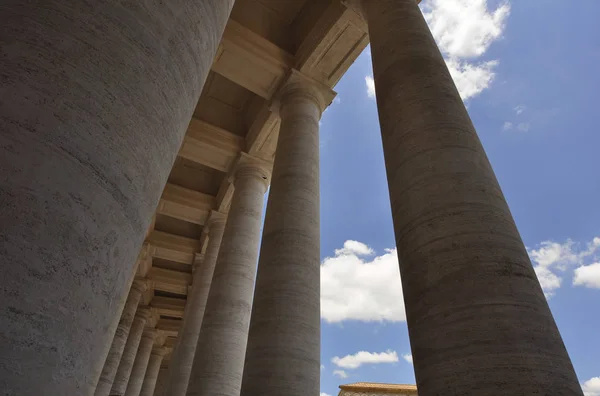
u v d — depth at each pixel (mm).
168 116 3939
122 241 3150
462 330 5078
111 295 2992
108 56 3457
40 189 2629
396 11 10562
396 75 8828
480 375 4680
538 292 5414
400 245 6754
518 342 4781
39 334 2359
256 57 18078
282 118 17375
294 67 18219
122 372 34875
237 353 15836
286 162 14539
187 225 32438
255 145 21781
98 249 2887
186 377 20359
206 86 22766
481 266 5469
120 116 3346
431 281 5754
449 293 5449
